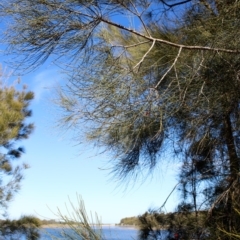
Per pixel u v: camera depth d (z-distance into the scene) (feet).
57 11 8.72
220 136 12.19
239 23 9.26
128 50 10.78
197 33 10.62
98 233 7.71
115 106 10.12
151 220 13.10
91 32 9.40
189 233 12.38
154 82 10.84
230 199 11.31
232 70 9.88
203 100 10.59
